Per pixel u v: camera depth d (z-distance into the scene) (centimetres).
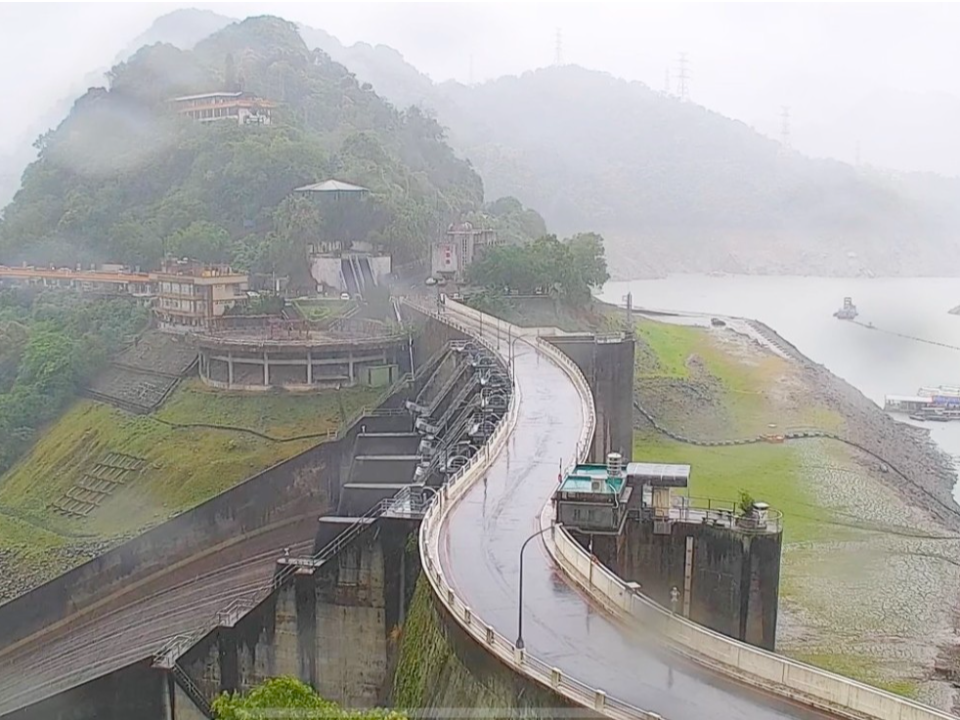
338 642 8562
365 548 8450
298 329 18675
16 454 18738
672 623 5450
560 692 4725
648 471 8406
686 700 4791
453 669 5641
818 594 11231
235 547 13262
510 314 19325
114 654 11575
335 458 13512
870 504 14400
